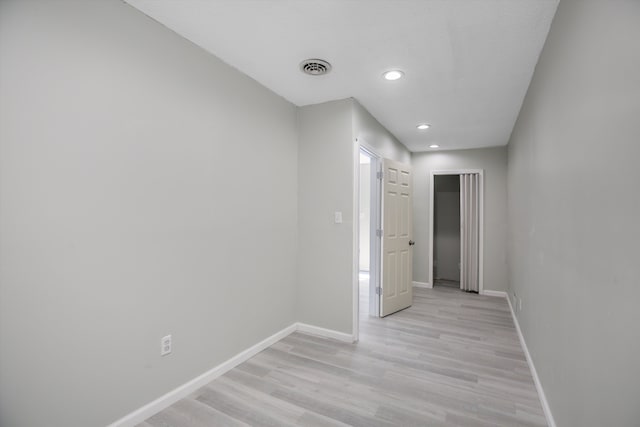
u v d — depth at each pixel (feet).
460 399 6.86
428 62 7.76
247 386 7.29
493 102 10.26
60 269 4.88
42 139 4.66
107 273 5.49
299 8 5.82
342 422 6.08
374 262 12.80
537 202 7.52
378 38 6.78
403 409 6.50
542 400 6.63
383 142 12.95
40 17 4.63
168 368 6.55
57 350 4.86
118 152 5.64
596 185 3.86
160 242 6.38
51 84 4.76
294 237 10.69
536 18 5.96
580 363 4.44
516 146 11.89
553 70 5.96
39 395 4.67
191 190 7.04
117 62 5.62
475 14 5.89
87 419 5.24
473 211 16.98
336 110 10.19
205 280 7.38
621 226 3.21
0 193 4.27
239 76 8.36
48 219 4.74
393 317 12.53
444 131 13.71
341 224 10.03
